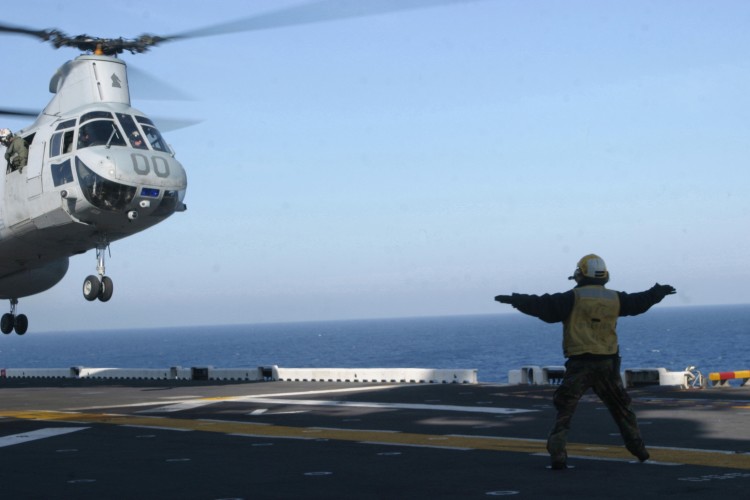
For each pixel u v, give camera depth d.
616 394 9.75
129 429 14.95
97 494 8.98
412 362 106.31
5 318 26.61
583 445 11.53
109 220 19.94
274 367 29.06
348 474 9.81
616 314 9.66
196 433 14.16
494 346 146.62
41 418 17.33
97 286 21.08
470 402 18.31
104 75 20.83
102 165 19.19
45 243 21.83
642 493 8.20
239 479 9.68
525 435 12.87
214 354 164.75
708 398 18.03
